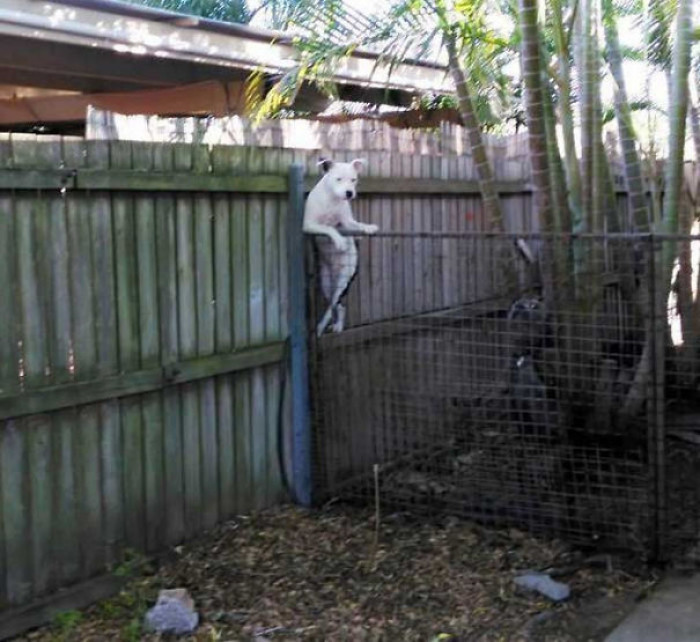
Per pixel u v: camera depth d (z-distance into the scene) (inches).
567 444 202.1
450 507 199.9
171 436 175.2
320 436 207.2
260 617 153.7
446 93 343.0
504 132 363.6
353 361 216.8
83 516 157.6
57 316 150.6
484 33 228.7
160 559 172.7
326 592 163.5
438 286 247.9
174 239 173.2
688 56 226.1
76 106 310.0
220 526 188.4
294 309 202.4
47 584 151.6
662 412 173.3
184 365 175.3
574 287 211.6
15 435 144.9
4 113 316.8
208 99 302.8
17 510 145.8
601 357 212.8
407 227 236.5
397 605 158.7
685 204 283.1
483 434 213.3
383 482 211.5
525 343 216.2
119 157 160.1
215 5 475.2
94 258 156.9
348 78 300.0
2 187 139.8
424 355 227.9
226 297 186.4
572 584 166.9
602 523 183.5
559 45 234.8
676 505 203.0
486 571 172.4
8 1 219.0
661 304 175.2
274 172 196.4
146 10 246.1
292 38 254.8
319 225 198.8
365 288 221.9
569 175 244.5
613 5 245.6
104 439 160.9
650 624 150.7
